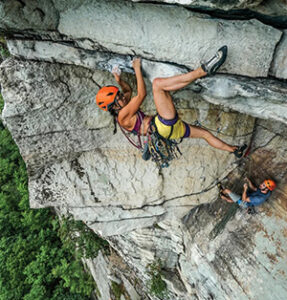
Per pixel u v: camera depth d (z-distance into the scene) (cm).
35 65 323
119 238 736
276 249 431
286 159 445
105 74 360
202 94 324
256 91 288
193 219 584
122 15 270
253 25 279
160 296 771
